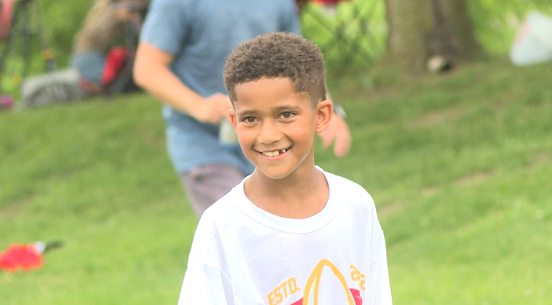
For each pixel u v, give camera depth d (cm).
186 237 2662
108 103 4350
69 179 3575
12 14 5031
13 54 5131
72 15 5662
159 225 2891
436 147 3247
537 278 1791
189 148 1330
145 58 1277
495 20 5647
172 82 1265
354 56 4716
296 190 761
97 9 4475
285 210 760
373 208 806
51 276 2362
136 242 2675
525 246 2058
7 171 3678
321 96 747
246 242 757
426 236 2339
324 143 1159
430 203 2595
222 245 760
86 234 2856
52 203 3303
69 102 4544
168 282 2148
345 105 3897
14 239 2898
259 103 710
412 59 4191
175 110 1340
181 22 1277
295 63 712
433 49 4200
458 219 2425
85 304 1933
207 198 1330
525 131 3191
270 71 707
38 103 4541
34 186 3538
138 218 3047
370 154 3319
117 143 3831
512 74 3872
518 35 4238
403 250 2289
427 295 1756
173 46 1287
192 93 1252
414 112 3700
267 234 756
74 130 4012
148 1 4309
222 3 1280
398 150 3322
